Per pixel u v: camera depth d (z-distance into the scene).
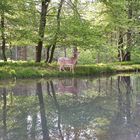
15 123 10.93
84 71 25.72
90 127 10.45
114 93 17.00
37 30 27.09
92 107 13.40
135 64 34.06
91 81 22.22
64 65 25.06
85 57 43.38
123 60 37.09
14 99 15.11
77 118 11.58
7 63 27.34
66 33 26.16
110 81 22.28
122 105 13.81
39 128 10.38
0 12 24.97
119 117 11.70
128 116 11.85
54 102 14.46
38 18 27.00
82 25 26.09
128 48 35.09
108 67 28.61
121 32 35.44
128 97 15.74
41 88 18.59
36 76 23.22
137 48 34.97
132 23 32.50
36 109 13.03
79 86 19.61
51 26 26.70
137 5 33.94
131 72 29.75
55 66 26.31
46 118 11.59
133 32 34.75
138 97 15.77
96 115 12.03
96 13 31.80
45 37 27.17
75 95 16.31
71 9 27.56
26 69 23.89
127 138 9.33
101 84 20.61
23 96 15.93
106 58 43.53
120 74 27.69
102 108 13.19
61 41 27.27
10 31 27.36
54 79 23.06
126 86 19.72
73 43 26.80
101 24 31.69
